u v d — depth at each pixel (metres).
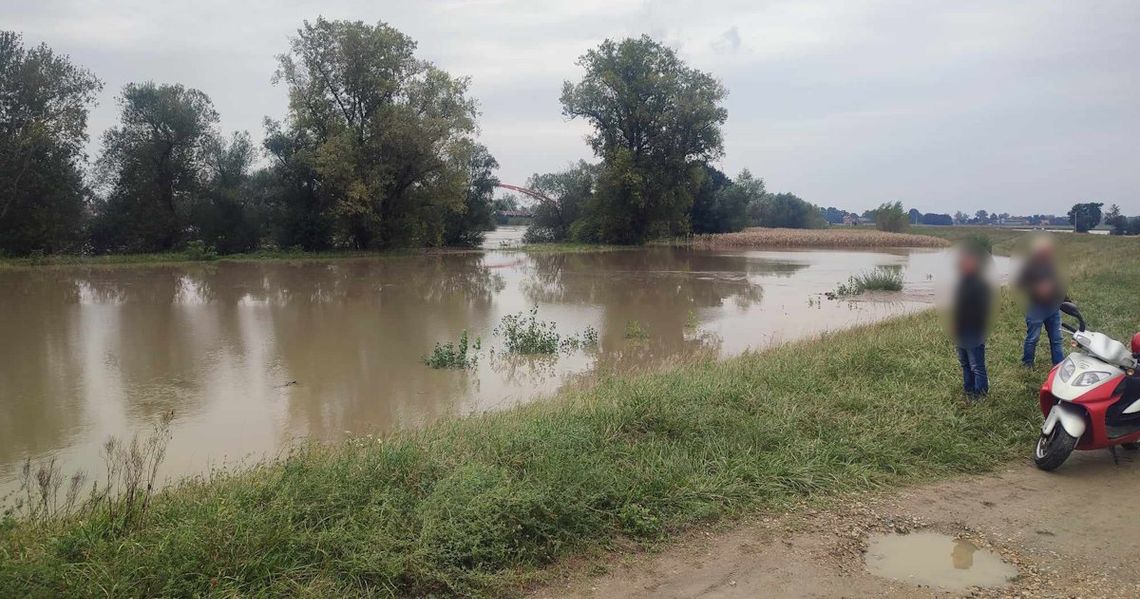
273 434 8.50
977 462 6.00
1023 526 4.84
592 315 18.86
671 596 3.95
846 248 59.12
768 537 4.69
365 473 4.97
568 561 4.33
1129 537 4.62
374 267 36.34
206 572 3.67
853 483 5.54
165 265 36.69
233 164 46.91
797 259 43.53
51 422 9.04
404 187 48.56
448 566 4.04
